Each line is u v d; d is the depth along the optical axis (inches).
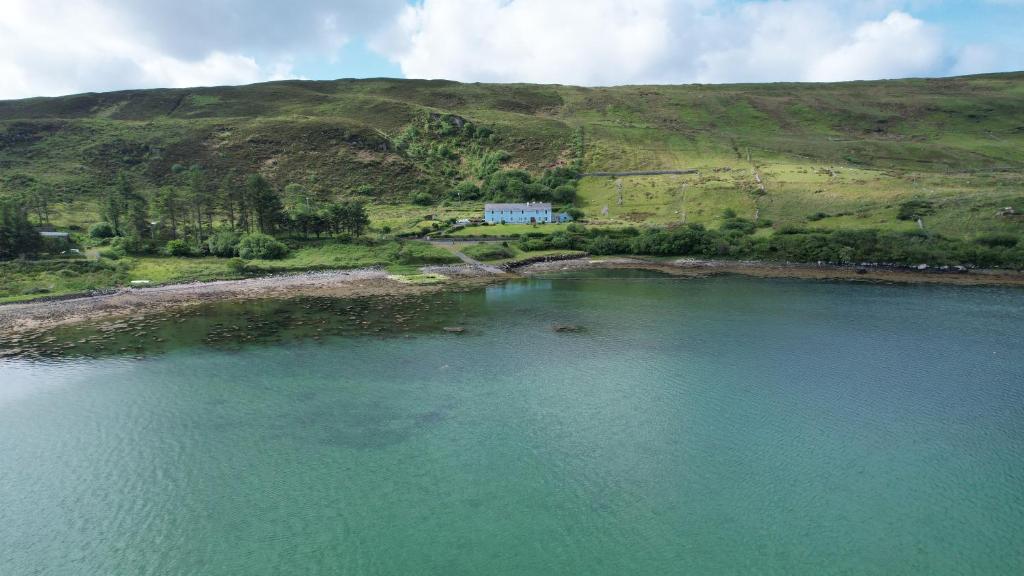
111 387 1846.7
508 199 6663.4
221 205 5226.4
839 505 1241.4
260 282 3565.5
